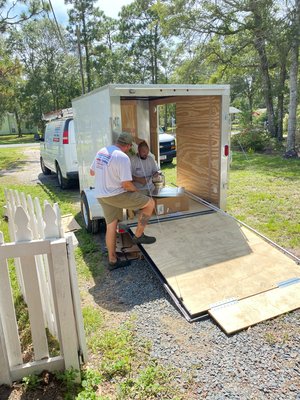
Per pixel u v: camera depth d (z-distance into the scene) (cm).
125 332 284
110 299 346
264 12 1346
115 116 425
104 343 271
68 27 3130
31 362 238
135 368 246
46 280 266
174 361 251
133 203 394
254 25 1476
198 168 627
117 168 376
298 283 340
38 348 237
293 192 719
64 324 229
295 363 244
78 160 652
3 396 224
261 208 620
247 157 1290
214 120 555
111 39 3394
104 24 3262
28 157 1745
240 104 3250
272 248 417
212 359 252
